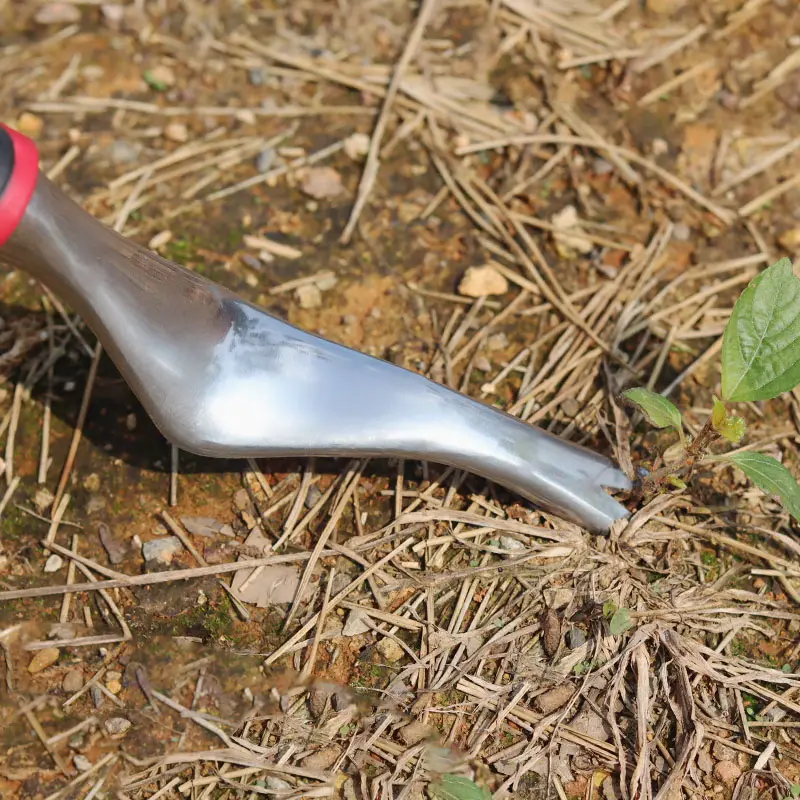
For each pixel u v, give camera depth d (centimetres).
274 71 58
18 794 44
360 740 44
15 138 43
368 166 55
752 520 48
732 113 57
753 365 44
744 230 54
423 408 46
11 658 46
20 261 44
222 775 44
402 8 59
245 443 45
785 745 44
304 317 52
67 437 49
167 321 45
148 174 55
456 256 53
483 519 47
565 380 51
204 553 47
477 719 44
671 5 59
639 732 44
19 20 59
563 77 58
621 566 46
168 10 59
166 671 45
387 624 46
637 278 53
